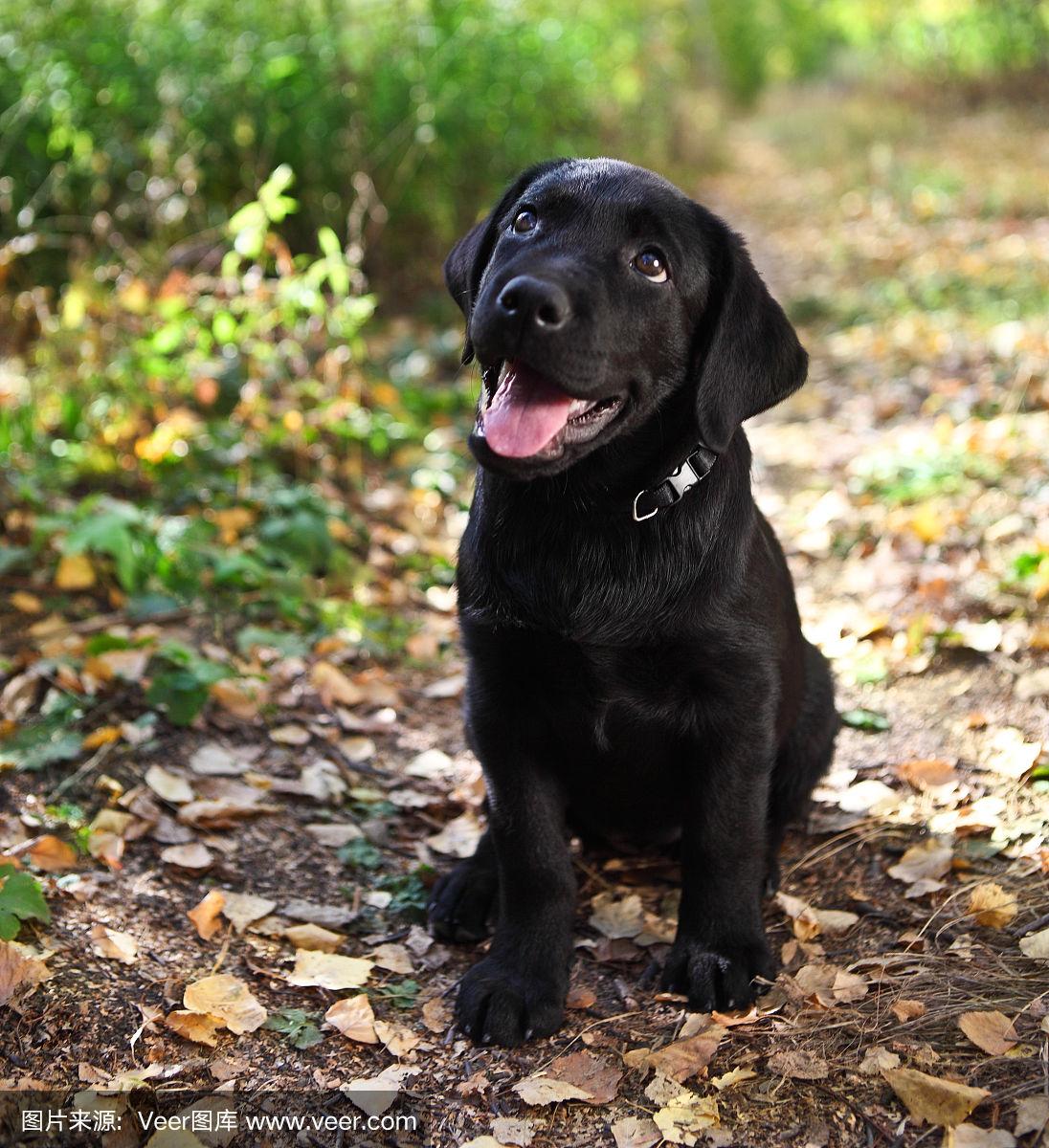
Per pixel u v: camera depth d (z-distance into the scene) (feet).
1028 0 17.78
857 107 20.65
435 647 4.51
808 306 8.70
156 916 3.27
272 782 3.77
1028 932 3.10
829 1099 2.76
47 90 6.77
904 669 4.17
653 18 18.08
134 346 5.35
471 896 3.34
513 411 2.87
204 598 4.51
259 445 5.29
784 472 5.84
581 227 2.96
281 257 5.42
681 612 3.04
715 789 3.12
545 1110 2.81
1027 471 5.16
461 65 8.58
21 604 4.35
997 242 9.61
